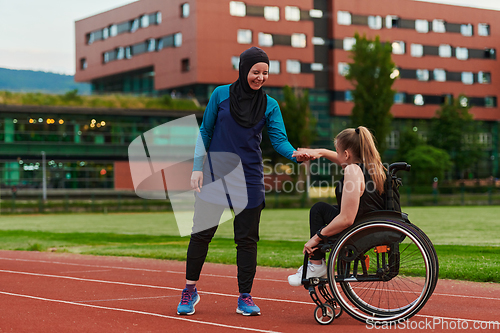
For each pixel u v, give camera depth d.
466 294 4.95
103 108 49.38
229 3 53.44
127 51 59.62
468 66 64.56
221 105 4.05
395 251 3.65
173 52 54.56
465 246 10.09
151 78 59.12
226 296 4.88
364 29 59.81
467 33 64.94
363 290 3.87
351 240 3.69
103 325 3.67
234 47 53.50
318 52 58.38
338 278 3.73
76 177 49.56
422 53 62.81
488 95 65.25
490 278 5.85
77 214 32.09
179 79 54.00
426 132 61.66
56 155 48.78
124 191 48.62
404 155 53.38
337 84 58.16
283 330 3.52
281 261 7.68
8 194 44.59
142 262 8.12
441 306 4.32
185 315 4.00
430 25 63.12
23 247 10.77
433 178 51.16
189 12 53.16
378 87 42.97
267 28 55.09
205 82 52.50
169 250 9.94
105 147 50.25
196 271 4.06
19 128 47.69
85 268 7.28
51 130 48.66
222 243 11.69
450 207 34.53
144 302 4.55
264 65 4.00
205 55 52.47
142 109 50.22
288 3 56.03
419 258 3.68
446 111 57.25
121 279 6.07
